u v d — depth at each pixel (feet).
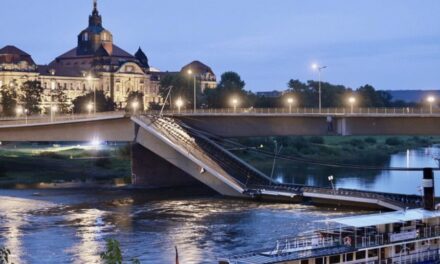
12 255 282.97
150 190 482.69
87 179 552.00
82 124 515.91
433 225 237.04
